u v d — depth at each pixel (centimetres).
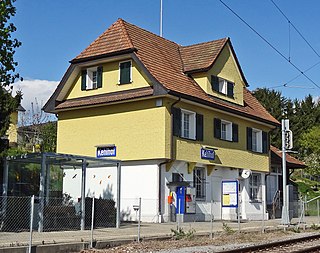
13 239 1588
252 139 3391
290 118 6319
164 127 2567
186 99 2655
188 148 2717
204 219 2869
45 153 1930
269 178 3831
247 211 3266
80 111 2912
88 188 2800
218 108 2911
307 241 2122
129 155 2670
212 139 2930
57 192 2272
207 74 2919
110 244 1697
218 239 2034
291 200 3712
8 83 1585
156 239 1891
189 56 3070
